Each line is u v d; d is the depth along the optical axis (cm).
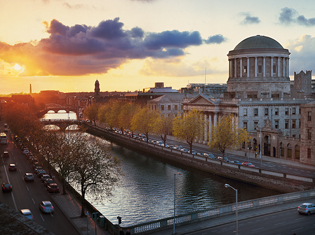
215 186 8712
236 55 15088
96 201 7738
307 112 9450
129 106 18625
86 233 5125
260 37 15100
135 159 12800
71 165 6769
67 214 6050
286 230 4834
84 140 7106
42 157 8681
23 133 12244
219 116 13800
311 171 8525
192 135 11488
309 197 6688
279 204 6294
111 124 19312
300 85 17762
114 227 5056
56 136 7962
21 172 9562
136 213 6988
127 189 8625
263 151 11512
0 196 7206
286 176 7644
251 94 14725
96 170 6388
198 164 10494
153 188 8694
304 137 9606
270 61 14662
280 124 13112
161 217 6738
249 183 8625
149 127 14612
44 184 8112
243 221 5356
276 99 13138
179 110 19888
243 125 12662
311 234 4641
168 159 12131
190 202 7538
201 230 5019
